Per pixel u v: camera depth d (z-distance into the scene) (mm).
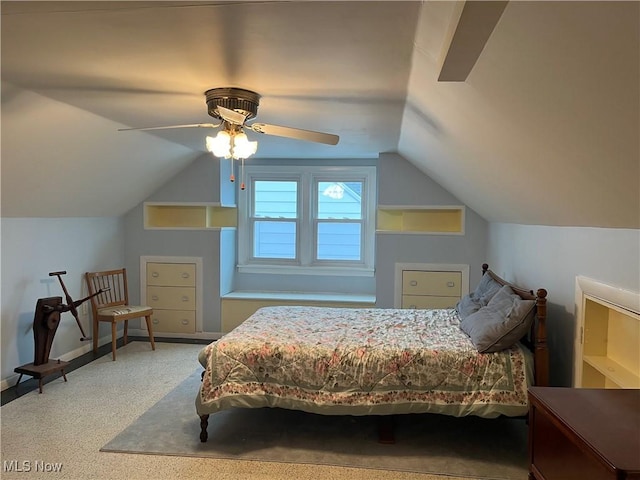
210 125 2729
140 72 2287
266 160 5539
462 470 2498
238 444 2760
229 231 5453
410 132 3469
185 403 3348
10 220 3699
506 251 4004
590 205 2084
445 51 1305
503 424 3064
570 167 1855
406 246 4930
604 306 2436
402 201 4910
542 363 2607
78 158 3533
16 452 2629
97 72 2287
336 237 5605
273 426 3008
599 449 1262
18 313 3770
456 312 3805
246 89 2578
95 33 1816
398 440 2840
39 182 3492
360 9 1573
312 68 2205
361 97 2689
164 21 1694
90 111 2996
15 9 1601
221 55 2053
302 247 5594
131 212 5238
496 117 1949
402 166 4906
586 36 1047
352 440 2832
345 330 3201
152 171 4656
